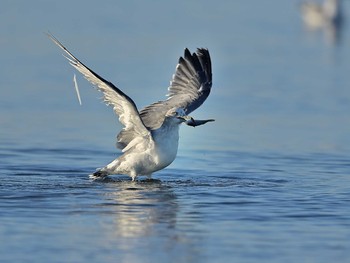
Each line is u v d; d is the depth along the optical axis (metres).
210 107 23.73
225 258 10.55
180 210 12.89
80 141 19.28
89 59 30.05
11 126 20.77
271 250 10.90
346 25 42.84
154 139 14.66
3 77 27.02
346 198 13.88
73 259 10.38
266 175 15.98
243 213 12.77
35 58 30.27
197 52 16.20
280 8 45.41
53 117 21.98
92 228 11.79
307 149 18.89
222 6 44.69
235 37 36.34
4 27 35.78
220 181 15.26
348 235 11.62
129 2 44.28
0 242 11.06
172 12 41.81
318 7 42.53
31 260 10.34
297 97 25.33
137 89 25.16
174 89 15.99
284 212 12.86
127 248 10.88
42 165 16.56
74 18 38.75
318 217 12.59
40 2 42.81
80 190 14.17
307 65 31.09
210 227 11.94
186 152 18.33
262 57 32.41
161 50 32.25
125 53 31.44
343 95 25.73
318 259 10.55
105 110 23.08
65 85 26.14
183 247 10.96
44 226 11.84
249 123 21.80
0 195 13.67
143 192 14.10
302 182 15.30
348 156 18.17
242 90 26.27
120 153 18.06
